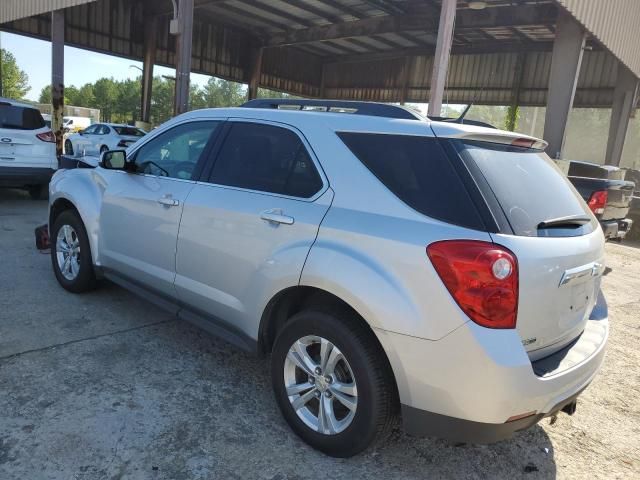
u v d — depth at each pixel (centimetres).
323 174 289
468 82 2475
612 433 334
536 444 313
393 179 264
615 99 1797
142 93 2333
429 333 234
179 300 369
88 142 2122
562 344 273
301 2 1886
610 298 673
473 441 240
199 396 329
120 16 2231
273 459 275
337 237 267
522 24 1662
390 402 260
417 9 1828
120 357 371
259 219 304
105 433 282
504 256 227
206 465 265
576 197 310
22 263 566
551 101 1302
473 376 228
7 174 861
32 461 255
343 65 2939
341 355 267
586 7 1155
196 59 2395
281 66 2798
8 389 316
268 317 306
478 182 245
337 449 273
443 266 232
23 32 2055
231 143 349
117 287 511
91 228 445
